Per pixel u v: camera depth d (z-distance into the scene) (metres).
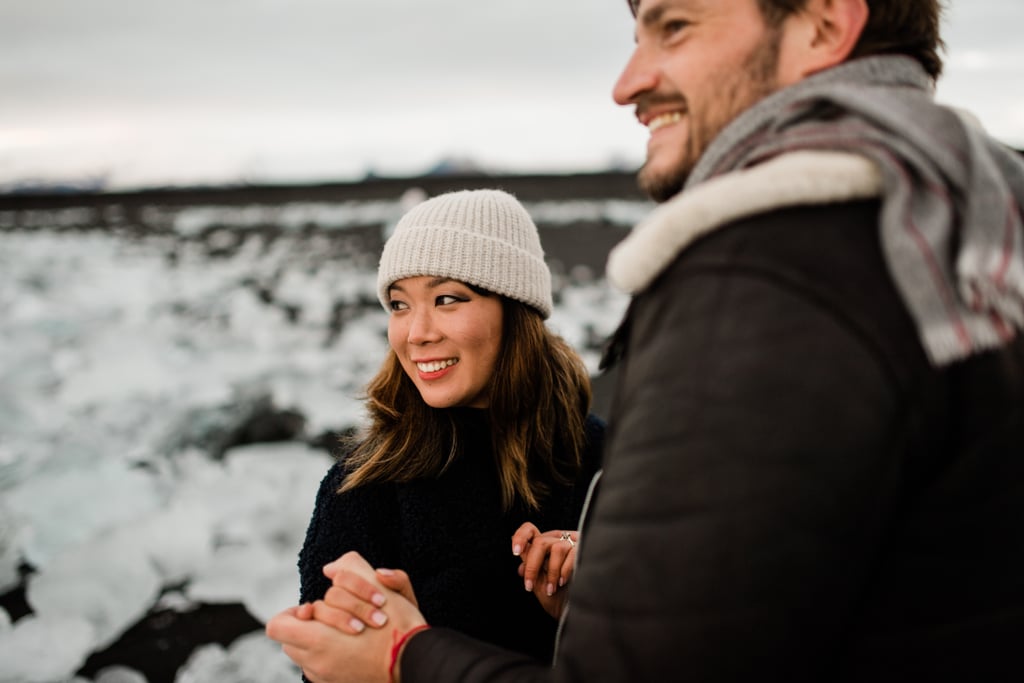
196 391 6.61
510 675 0.86
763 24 0.85
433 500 1.51
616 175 75.12
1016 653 0.73
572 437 1.69
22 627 3.32
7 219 41.22
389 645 1.01
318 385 6.80
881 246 0.70
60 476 4.73
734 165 0.83
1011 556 0.72
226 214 39.22
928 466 0.70
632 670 0.70
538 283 1.64
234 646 3.23
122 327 9.60
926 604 0.72
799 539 0.65
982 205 0.69
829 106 0.80
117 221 35.75
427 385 1.53
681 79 0.88
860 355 0.67
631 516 0.72
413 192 41.09
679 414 0.71
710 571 0.66
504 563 1.52
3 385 6.61
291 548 3.98
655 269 0.80
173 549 3.90
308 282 13.16
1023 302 0.70
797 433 0.66
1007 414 0.71
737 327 0.70
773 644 0.66
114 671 3.05
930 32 0.93
